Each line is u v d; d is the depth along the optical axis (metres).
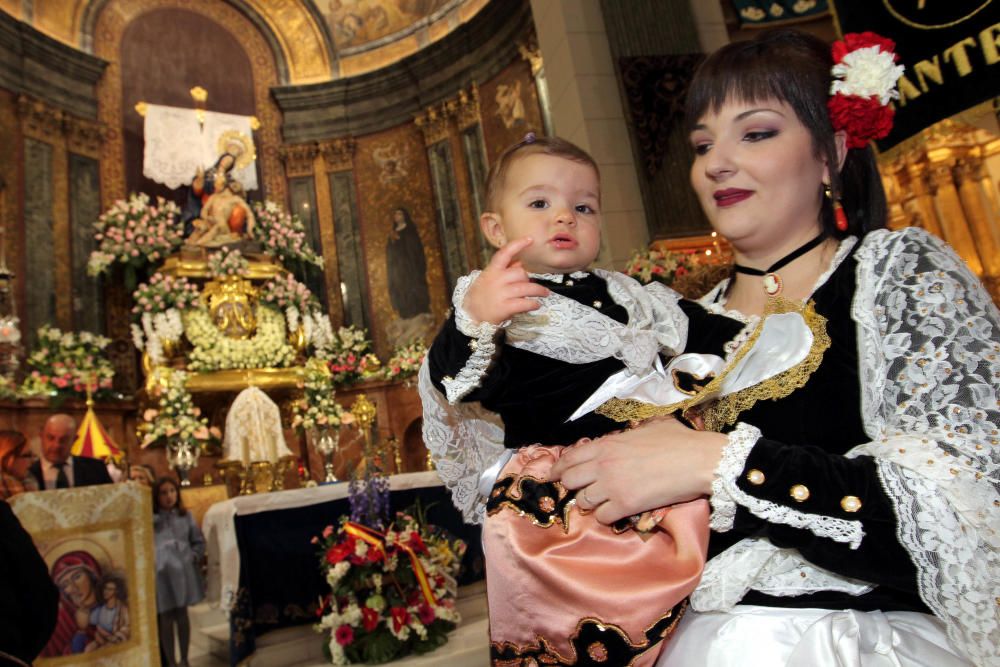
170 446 7.88
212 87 12.70
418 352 11.20
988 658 0.88
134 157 11.59
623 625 0.99
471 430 1.42
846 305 1.13
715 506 1.02
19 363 9.16
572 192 1.44
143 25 12.28
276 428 8.14
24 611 2.33
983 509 0.89
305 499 4.96
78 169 10.95
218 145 11.62
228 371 9.36
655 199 6.11
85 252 10.72
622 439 1.11
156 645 3.18
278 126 13.10
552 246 1.40
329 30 13.52
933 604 0.92
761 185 1.23
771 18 7.44
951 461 0.91
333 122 13.16
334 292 12.41
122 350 10.59
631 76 6.34
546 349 1.25
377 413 11.48
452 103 12.33
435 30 13.00
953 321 1.00
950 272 1.06
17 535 2.35
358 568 4.55
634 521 1.08
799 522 0.96
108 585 3.10
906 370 1.01
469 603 5.62
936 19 4.67
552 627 1.03
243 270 10.08
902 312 1.05
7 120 10.26
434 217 12.36
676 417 1.16
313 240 12.66
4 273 8.53
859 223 1.29
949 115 4.60
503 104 11.61
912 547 0.91
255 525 4.75
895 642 0.97
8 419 8.67
